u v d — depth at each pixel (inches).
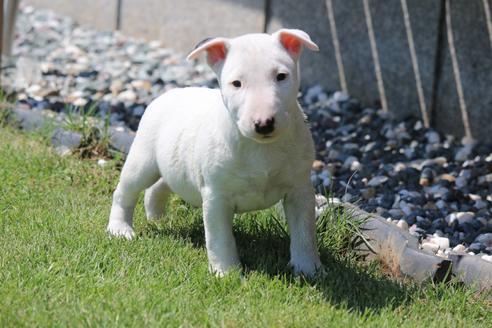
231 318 209.8
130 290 222.2
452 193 323.3
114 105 421.7
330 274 240.4
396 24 422.3
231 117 221.9
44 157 332.2
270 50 216.2
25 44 542.6
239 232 271.7
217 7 514.6
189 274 237.0
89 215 282.4
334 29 454.0
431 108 411.8
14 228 266.4
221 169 230.4
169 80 475.2
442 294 234.4
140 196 301.6
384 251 262.5
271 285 230.2
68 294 218.1
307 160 234.8
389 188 332.5
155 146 259.8
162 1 546.9
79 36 567.2
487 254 276.2
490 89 386.0
